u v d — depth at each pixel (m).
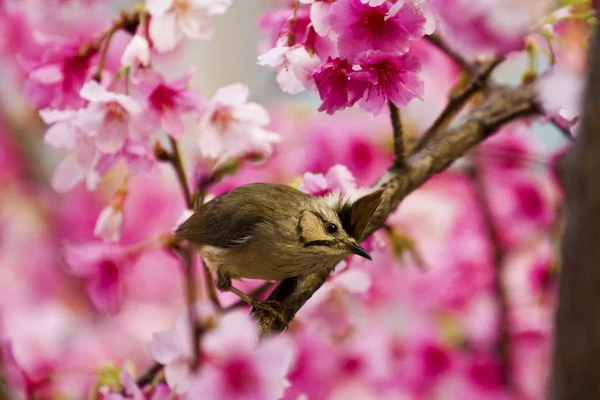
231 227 2.89
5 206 3.20
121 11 2.90
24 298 3.16
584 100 2.73
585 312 2.73
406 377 3.05
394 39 2.81
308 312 2.93
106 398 2.86
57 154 3.23
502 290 3.05
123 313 3.14
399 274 3.07
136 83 2.88
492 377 3.05
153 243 2.94
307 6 2.86
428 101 3.04
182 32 2.88
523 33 2.87
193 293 2.91
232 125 2.90
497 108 2.88
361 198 2.87
